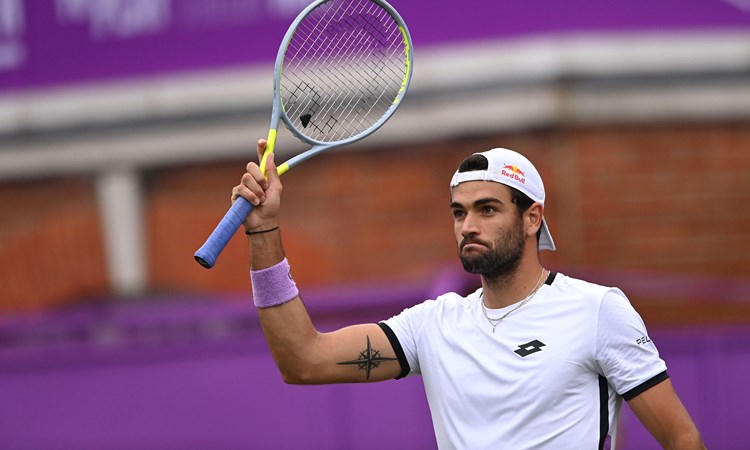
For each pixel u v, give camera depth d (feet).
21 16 103.35
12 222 103.45
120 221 101.96
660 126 92.58
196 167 101.04
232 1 99.81
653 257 91.86
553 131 92.17
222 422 77.61
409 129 94.43
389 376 41.96
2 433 79.05
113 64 102.22
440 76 93.86
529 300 39.40
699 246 92.27
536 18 92.94
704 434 74.95
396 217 95.20
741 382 75.05
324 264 96.32
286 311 40.24
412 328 41.65
